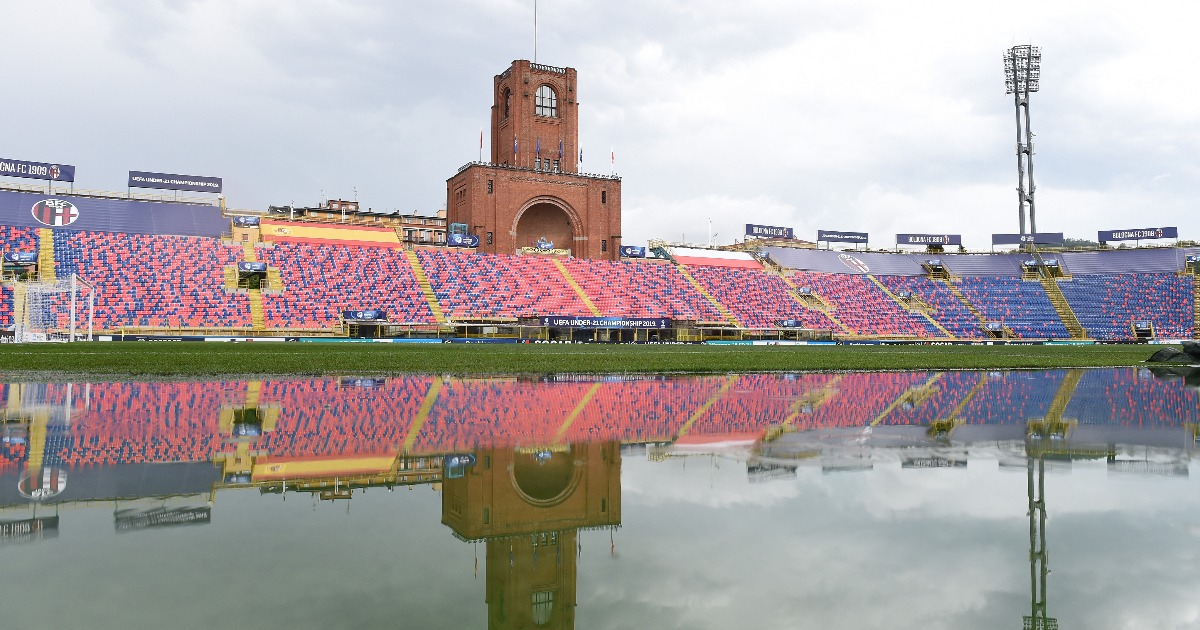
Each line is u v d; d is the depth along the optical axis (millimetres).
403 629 3010
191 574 3785
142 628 2969
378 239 83062
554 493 5980
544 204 93625
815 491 6039
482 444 8688
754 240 108125
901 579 3777
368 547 4355
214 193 79188
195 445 8430
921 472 6875
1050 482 6398
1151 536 4621
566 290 81812
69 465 7016
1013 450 8211
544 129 93438
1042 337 88812
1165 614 3238
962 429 10125
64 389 16469
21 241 64438
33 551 4168
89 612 3174
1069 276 99250
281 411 12383
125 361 27953
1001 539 4555
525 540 4559
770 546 4414
